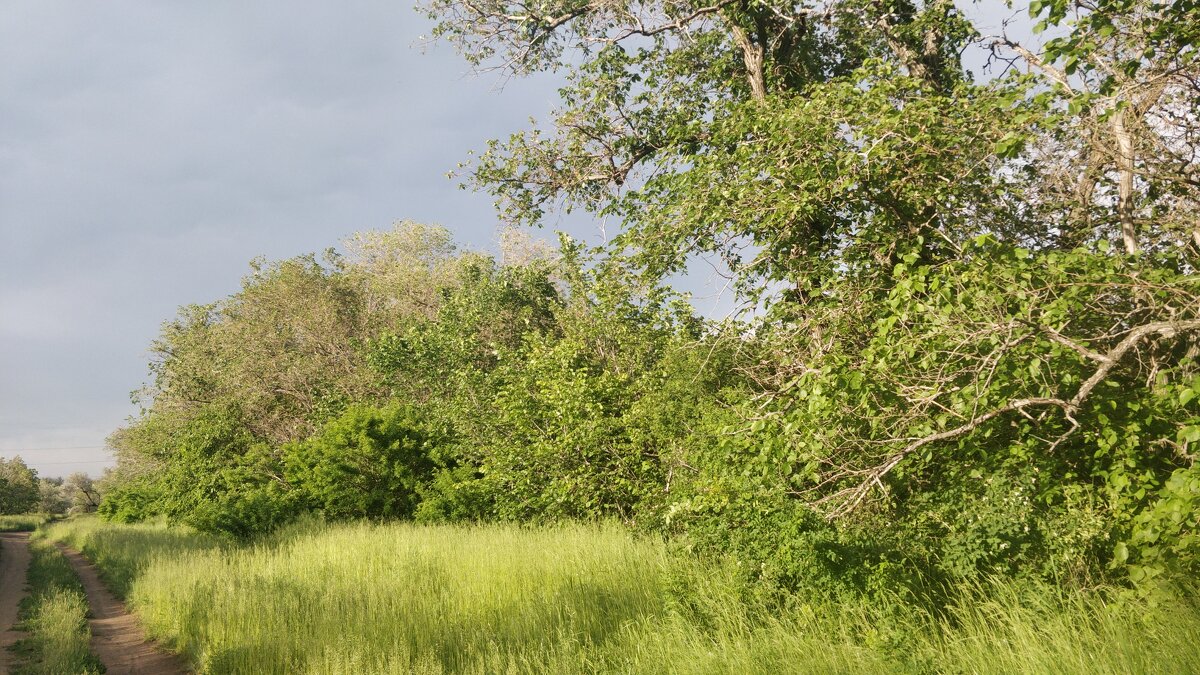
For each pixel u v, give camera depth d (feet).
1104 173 27.94
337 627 30.60
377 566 46.24
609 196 55.01
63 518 324.60
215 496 104.27
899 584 23.62
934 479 30.07
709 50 56.08
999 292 23.20
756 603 26.25
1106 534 22.91
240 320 140.97
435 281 131.23
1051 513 24.45
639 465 55.62
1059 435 26.09
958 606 23.18
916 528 27.55
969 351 24.70
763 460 26.71
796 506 26.20
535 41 55.57
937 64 46.91
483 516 73.67
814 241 38.63
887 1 46.29
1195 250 26.35
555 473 60.64
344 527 74.74
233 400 123.54
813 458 27.07
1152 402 24.29
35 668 31.99
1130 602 20.20
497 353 74.13
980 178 32.91
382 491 84.33
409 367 93.56
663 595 28.91
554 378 62.18
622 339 62.18
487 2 55.06
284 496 88.17
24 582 69.77
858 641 22.44
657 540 41.04
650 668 23.04
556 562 38.34
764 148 37.83
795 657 21.42
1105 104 24.72
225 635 33.73
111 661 35.12
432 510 75.10
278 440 126.62
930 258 35.45
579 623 28.86
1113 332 24.30
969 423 23.27
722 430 29.99
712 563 31.01
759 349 41.70
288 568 51.75
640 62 56.54
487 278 97.19
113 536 104.47
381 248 148.25
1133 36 23.13
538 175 58.34
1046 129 25.86
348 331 137.18
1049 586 21.81
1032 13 21.29
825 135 34.63
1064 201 29.76
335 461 84.84
